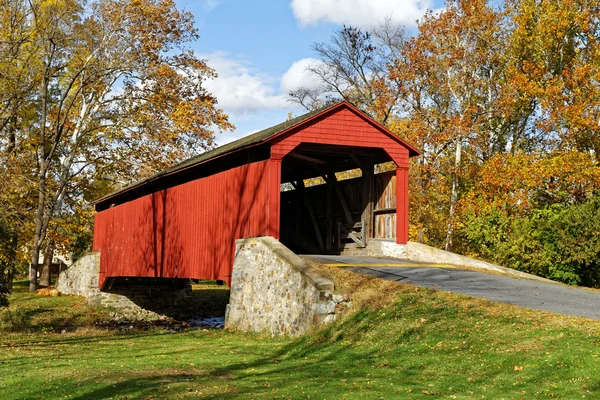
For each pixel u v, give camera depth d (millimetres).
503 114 31094
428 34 31641
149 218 22812
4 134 31641
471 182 32375
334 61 35688
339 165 19859
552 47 29859
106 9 28828
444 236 33188
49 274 34281
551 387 7809
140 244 23516
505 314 10789
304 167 21141
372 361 10195
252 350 12344
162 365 10695
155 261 22016
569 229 23375
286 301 13602
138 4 29156
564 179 26906
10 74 27859
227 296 31672
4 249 20938
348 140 16453
